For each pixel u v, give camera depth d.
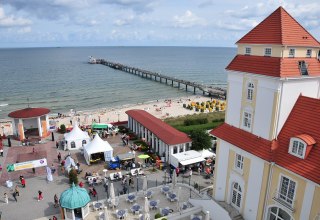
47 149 50.22
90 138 53.09
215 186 31.41
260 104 24.95
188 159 40.38
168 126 50.59
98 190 36.38
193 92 121.19
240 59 27.30
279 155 23.19
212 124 60.78
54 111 88.75
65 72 182.75
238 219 27.52
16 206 32.72
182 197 33.81
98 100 105.94
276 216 24.33
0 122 73.56
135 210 30.27
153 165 43.38
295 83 23.80
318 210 20.06
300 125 23.20
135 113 59.53
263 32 25.34
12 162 44.72
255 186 25.58
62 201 29.05
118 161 42.97
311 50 25.11
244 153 26.38
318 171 20.03
